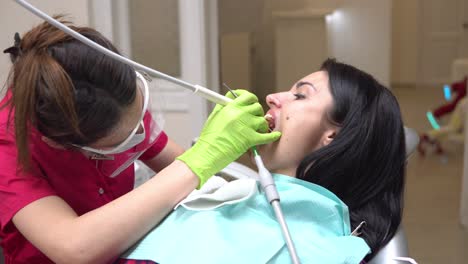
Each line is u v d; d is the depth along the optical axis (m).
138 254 1.01
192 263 0.96
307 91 1.20
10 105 1.01
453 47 8.06
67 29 0.83
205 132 1.04
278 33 5.79
